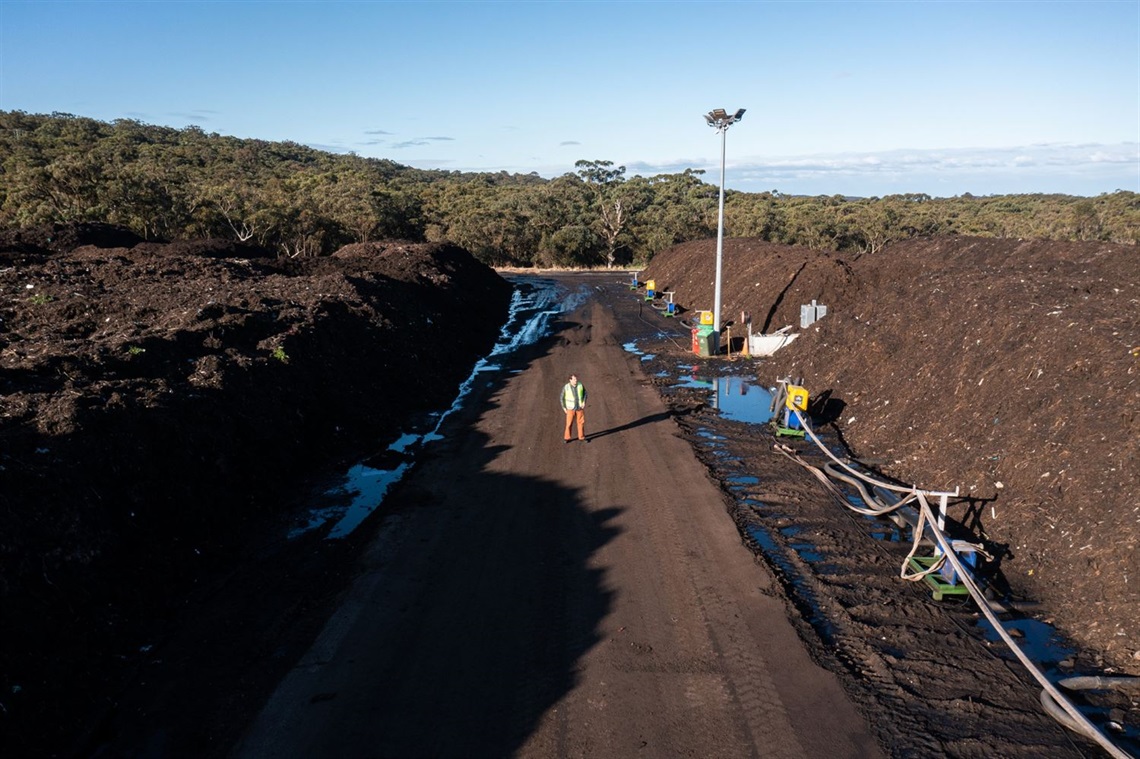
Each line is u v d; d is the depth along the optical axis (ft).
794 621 23.98
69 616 21.34
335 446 41.42
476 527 31.45
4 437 24.90
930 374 43.37
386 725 18.92
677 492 35.42
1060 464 29.27
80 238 87.40
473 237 189.26
